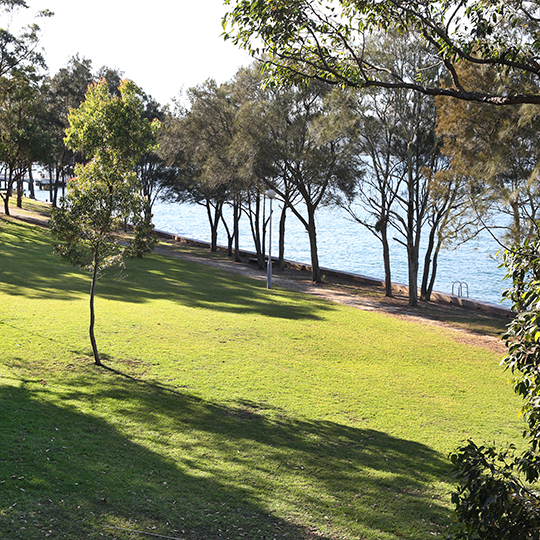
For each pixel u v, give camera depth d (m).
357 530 6.75
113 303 19.52
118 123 27.52
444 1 8.15
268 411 11.02
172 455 8.15
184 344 15.35
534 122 16.41
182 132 38.00
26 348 12.70
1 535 5.12
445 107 20.42
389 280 31.09
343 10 8.96
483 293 37.94
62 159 51.59
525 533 3.89
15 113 43.12
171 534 5.89
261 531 6.37
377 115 27.05
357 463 8.98
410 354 17.50
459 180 21.88
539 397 4.10
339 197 30.27
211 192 40.19
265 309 22.39
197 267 33.88
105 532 5.63
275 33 8.38
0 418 8.11
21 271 22.84
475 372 16.12
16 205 54.19
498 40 8.30
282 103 29.16
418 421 11.52
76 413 9.10
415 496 8.00
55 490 6.27
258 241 38.84
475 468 4.11
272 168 28.78
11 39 37.31
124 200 12.38
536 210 18.41
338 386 13.37
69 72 51.56
